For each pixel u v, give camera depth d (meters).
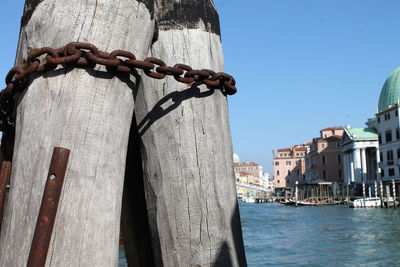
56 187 1.38
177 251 1.90
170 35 2.07
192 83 2.01
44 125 1.49
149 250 2.19
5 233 1.42
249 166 162.50
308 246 21.64
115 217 1.53
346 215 44.69
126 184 2.18
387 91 70.88
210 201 1.94
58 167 1.39
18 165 1.49
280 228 32.31
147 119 2.00
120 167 1.61
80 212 1.42
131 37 1.68
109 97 1.58
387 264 15.88
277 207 73.44
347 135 77.19
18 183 1.47
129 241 2.26
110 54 1.56
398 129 63.44
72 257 1.38
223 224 1.95
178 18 2.10
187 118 1.98
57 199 1.38
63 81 1.52
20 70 1.59
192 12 2.13
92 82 1.55
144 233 2.19
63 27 1.59
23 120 1.56
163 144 1.97
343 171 89.62
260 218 44.34
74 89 1.52
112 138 1.57
